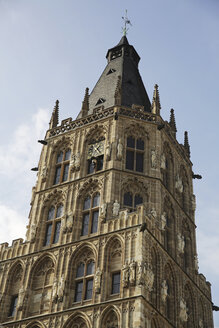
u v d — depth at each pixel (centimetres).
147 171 5284
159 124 5622
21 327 4497
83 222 4991
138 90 6438
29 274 4816
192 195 6006
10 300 4800
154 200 5088
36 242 5056
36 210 5316
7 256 5075
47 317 4434
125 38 7325
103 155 5381
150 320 4156
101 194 5041
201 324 5169
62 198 5278
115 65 6756
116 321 4125
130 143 5469
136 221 4591
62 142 5762
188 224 5659
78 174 5347
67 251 4788
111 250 4566
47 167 5619
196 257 5538
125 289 4219
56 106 6238
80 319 4291
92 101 6281
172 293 4797
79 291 4522
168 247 5122
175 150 5928
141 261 4294
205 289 5553
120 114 5584
